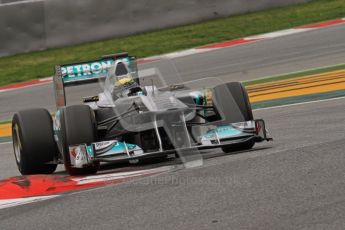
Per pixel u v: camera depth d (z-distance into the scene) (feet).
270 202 64.54
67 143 89.40
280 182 71.26
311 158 80.74
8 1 267.80
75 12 267.59
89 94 189.88
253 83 182.29
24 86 228.22
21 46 265.34
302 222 58.08
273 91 166.30
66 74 106.63
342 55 198.59
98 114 99.81
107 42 267.18
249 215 61.31
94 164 89.20
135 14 271.90
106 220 64.59
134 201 70.23
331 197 64.03
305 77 177.78
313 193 65.92
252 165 80.59
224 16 279.90
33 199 77.82
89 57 248.73
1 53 264.72
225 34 258.37
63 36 267.59
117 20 270.67
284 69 193.47
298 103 144.05
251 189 69.72
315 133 102.89
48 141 97.60
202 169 81.71
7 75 244.22
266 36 246.88
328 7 278.46
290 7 285.43
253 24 266.36
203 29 268.21
